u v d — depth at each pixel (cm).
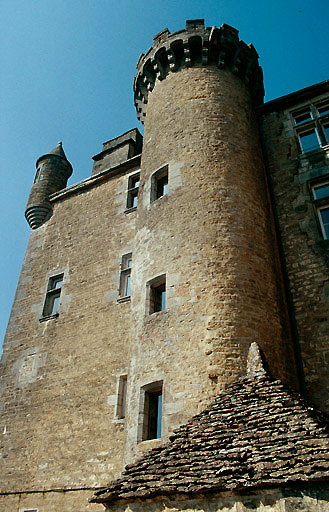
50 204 1744
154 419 932
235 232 1058
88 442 1147
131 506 535
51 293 1515
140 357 984
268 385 662
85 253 1502
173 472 534
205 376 870
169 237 1088
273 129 1352
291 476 441
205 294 966
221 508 469
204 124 1231
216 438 571
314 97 1350
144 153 1321
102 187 1627
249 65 1399
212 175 1135
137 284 1108
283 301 1062
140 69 1474
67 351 1338
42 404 1290
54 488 1131
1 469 1248
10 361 1445
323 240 1102
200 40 1361
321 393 934
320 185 1206
